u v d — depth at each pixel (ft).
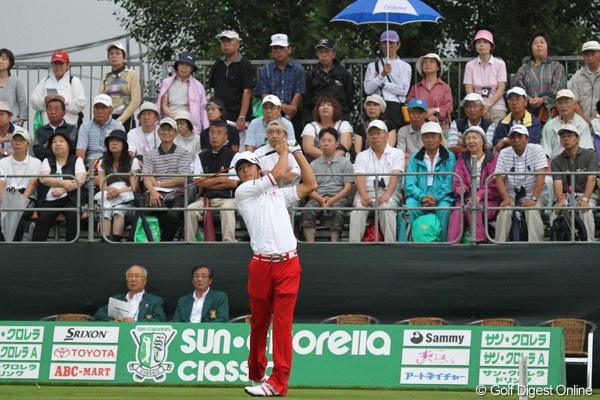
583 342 103.76
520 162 107.45
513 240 107.04
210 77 125.49
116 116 124.36
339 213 108.88
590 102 118.52
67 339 101.65
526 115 113.80
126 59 138.00
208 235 109.91
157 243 108.47
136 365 100.73
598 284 104.58
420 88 120.26
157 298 106.22
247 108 121.90
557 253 104.94
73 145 118.93
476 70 121.29
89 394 85.81
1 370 101.76
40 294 108.88
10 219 110.42
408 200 107.96
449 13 161.58
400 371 99.04
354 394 90.02
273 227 77.56
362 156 110.42
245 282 107.55
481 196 107.55
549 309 105.09
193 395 84.07
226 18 163.32
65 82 124.67
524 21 160.97
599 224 112.68
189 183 110.63
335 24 154.20
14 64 130.62
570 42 156.46
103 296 108.58
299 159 78.69
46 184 110.52
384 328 99.81
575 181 107.96
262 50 161.07
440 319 105.29
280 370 77.87
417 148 115.75
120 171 111.34
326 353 99.86
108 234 110.01
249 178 79.00
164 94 122.83
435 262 106.22
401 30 152.15
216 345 100.37
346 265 107.04
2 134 119.55
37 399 79.97
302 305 107.24
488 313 105.70
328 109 114.21
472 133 107.96
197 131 122.31
